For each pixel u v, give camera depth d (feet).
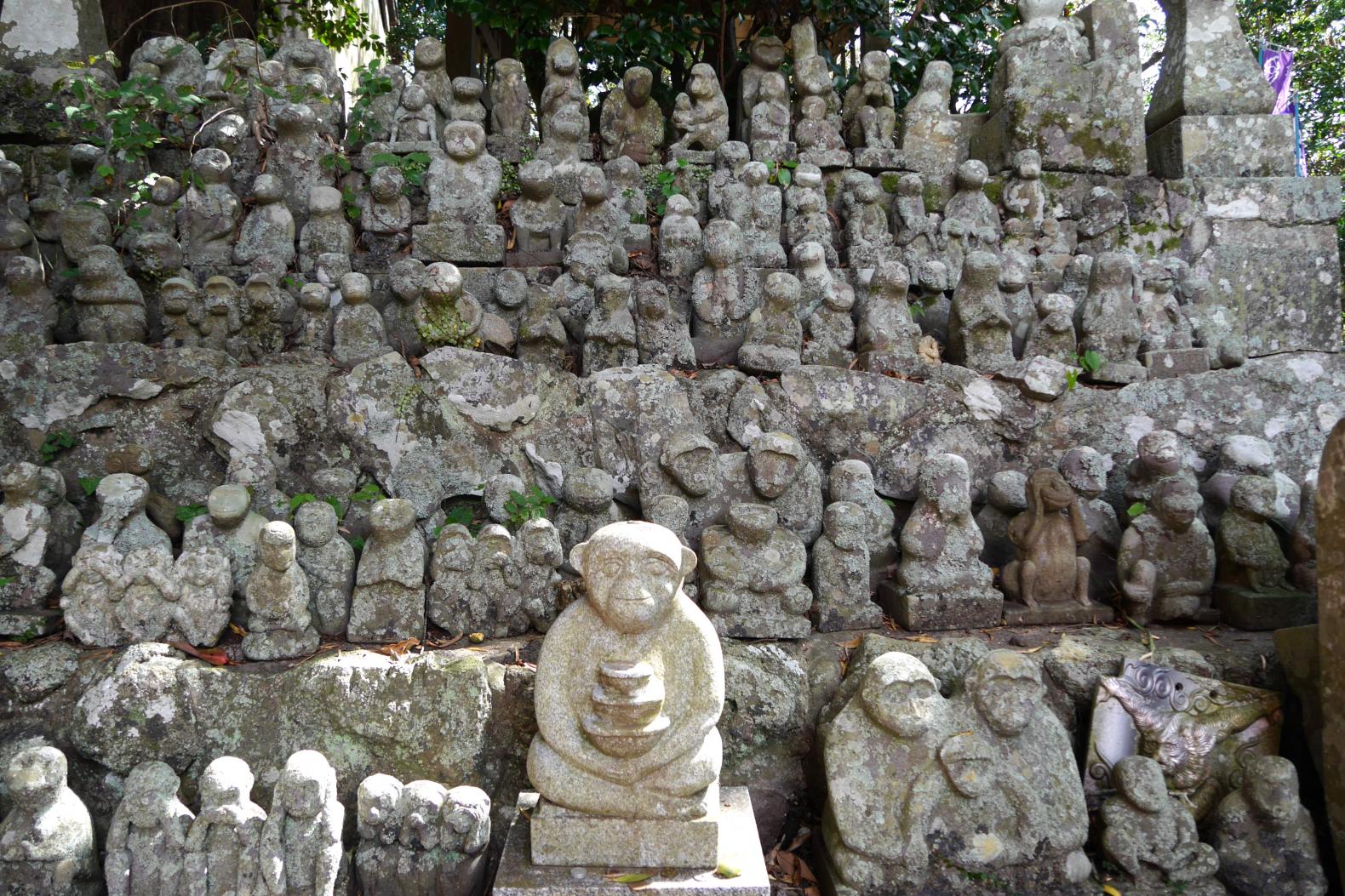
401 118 18.16
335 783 10.15
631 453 13.89
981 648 11.71
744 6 24.71
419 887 9.86
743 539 12.37
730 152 18.02
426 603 11.87
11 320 14.07
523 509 12.95
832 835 10.53
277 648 11.16
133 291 14.40
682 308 16.12
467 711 10.83
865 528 12.87
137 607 11.09
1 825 9.82
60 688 10.81
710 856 9.45
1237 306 17.80
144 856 9.68
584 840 9.46
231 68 17.79
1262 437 15.25
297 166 16.96
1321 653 10.02
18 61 17.26
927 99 19.08
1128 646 11.99
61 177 16.94
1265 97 18.74
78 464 13.20
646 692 9.39
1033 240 17.99
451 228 16.30
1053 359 15.16
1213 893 10.14
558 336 14.67
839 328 15.20
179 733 10.62
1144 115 19.19
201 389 13.50
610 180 17.58
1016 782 10.29
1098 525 13.88
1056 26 18.67
